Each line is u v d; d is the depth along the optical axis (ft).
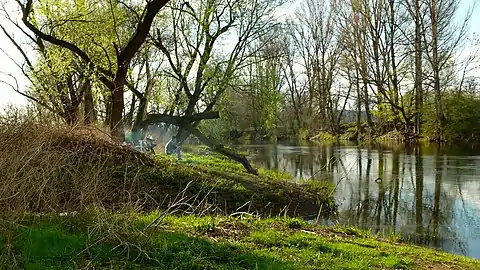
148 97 68.64
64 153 30.19
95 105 61.87
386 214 47.60
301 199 51.90
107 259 19.35
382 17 146.72
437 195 56.80
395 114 150.92
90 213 24.21
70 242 20.48
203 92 78.43
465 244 35.94
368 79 149.69
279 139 209.77
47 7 54.34
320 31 195.52
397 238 35.94
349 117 213.66
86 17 58.08
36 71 57.11
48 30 58.54
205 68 74.13
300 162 99.71
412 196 56.75
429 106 143.64
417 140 145.38
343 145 150.92
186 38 74.43
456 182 64.95
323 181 67.77
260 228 29.48
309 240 27.17
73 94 61.21
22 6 53.47
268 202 48.60
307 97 209.15
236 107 103.45
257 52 79.46
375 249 27.61
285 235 27.78
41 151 25.62
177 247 21.72
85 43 60.85
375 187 63.41
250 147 151.33
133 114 69.82
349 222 44.01
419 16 138.62
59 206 25.31
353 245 27.86
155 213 31.01
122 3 58.85
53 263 18.34
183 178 47.39
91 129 40.16
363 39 151.12
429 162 87.66
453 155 99.19
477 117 137.69
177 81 76.02
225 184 50.26
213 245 23.18
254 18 76.43
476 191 58.54
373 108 158.40
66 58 58.80
